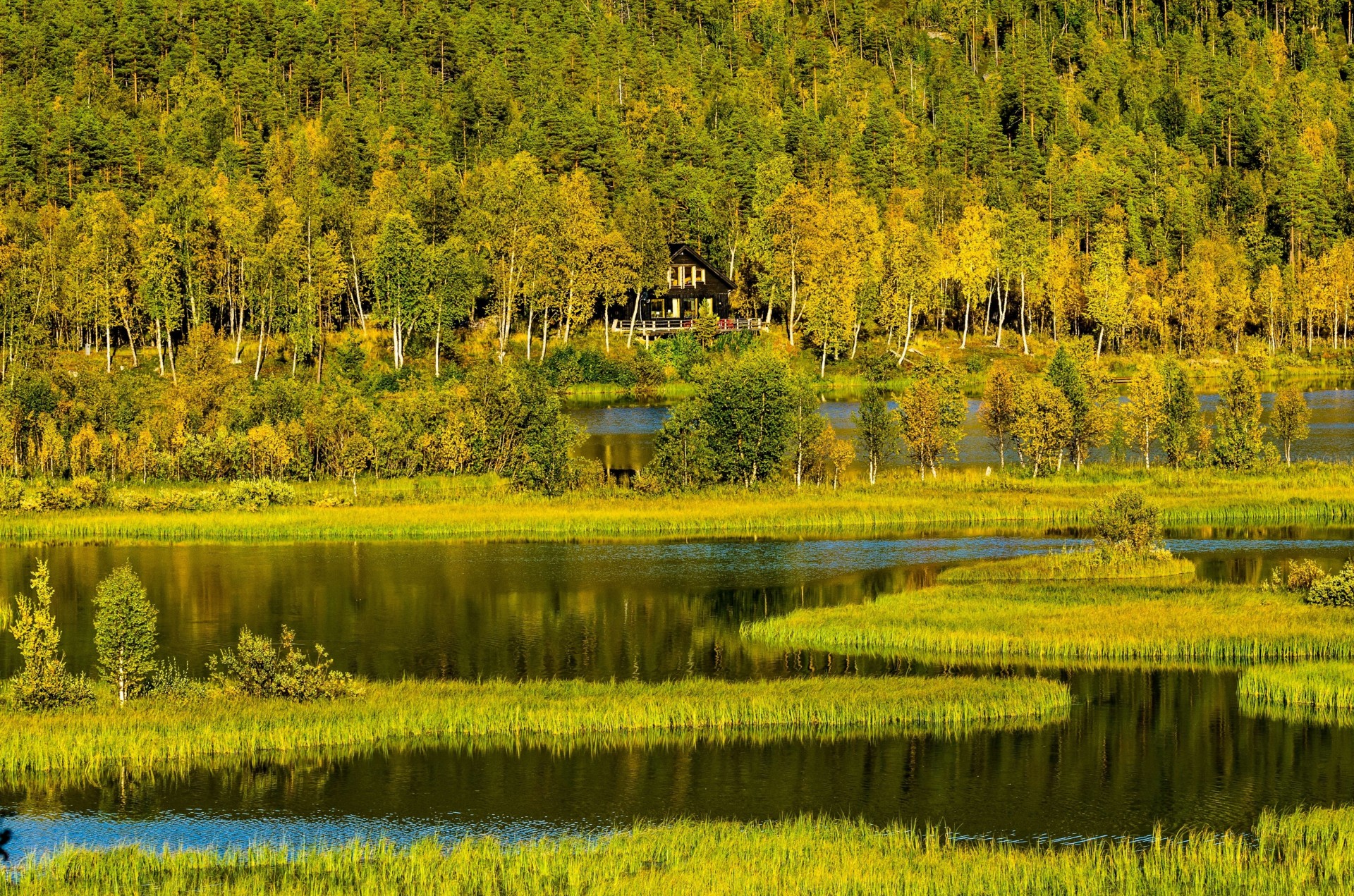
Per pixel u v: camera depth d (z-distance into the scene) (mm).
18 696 78000
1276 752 72688
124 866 57000
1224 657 90500
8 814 64375
